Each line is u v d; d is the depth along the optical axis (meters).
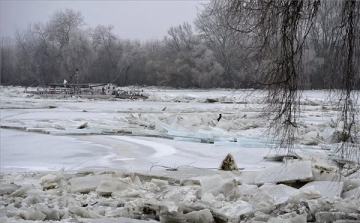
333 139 22.34
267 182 13.80
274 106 14.11
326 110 45.06
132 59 127.69
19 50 130.12
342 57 13.53
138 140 27.52
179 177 15.29
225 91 94.00
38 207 9.88
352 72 13.45
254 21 14.16
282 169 14.10
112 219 9.48
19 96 80.69
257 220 9.25
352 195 12.15
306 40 13.73
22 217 9.42
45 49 129.50
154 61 122.31
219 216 9.26
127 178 13.42
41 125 33.69
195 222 9.19
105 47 130.50
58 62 128.38
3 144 25.42
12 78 128.25
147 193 12.44
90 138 28.30
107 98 77.50
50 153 22.36
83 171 16.66
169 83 117.75
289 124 14.00
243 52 14.85
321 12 13.62
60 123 35.25
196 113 45.12
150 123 32.69
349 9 13.29
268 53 13.97
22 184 13.50
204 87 105.44
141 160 20.33
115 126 33.16
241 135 27.75
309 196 11.62
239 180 13.96
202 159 20.66
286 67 13.71
